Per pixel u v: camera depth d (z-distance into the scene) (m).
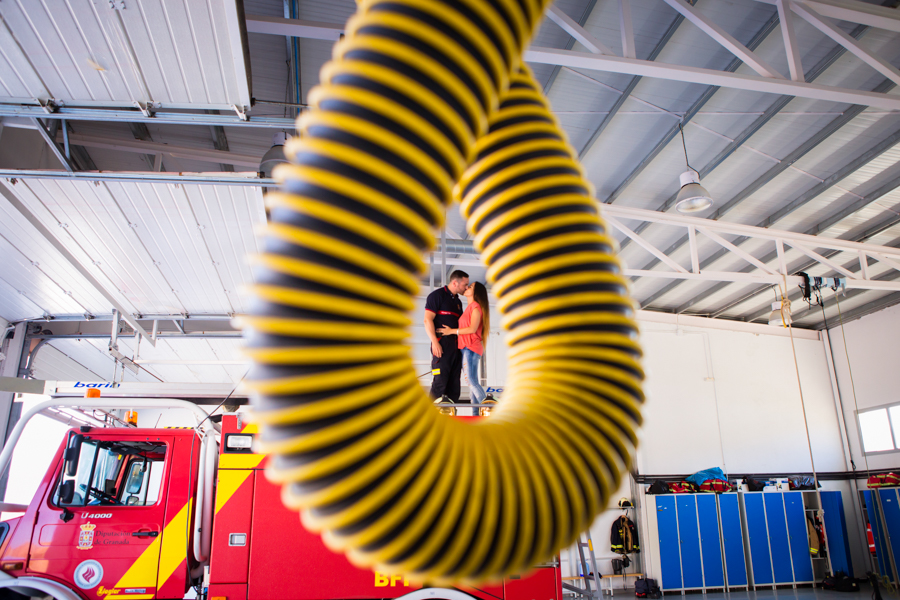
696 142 9.99
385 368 0.64
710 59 8.34
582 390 0.80
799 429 16.56
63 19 4.36
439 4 0.66
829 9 6.51
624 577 14.39
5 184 7.16
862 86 8.89
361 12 0.71
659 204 11.93
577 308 0.81
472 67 0.66
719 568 14.24
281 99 8.10
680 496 14.67
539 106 0.92
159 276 10.16
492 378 14.45
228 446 4.57
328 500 0.62
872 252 11.50
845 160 10.60
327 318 0.61
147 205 7.95
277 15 6.89
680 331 16.83
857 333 16.62
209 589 4.32
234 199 7.84
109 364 14.88
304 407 0.61
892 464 15.27
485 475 0.69
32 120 5.64
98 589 4.73
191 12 4.29
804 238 11.28
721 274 10.93
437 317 5.39
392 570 0.68
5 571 4.73
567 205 0.84
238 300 11.31
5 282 10.20
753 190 11.29
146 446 5.41
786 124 9.63
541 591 4.58
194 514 4.97
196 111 5.54
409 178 0.63
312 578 4.39
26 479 12.19
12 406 11.56
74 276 10.01
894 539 14.18
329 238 0.61
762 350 17.11
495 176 0.85
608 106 9.12
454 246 11.36
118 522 4.87
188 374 15.81
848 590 14.00
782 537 14.80
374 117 0.63
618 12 7.46
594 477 0.77
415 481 0.64
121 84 5.09
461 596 4.51
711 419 16.20
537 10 0.74
